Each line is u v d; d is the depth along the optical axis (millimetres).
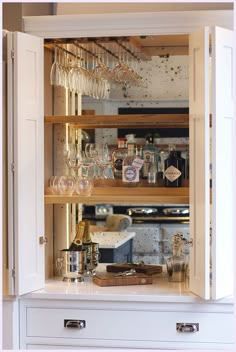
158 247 4520
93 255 4445
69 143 4543
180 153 4355
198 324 3854
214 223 3693
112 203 4535
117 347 3930
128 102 4438
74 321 3965
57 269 4562
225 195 3768
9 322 3961
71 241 4594
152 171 4359
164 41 4340
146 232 4523
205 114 3695
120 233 4551
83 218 4574
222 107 3730
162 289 4043
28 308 4008
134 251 4543
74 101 4539
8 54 3869
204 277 3721
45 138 4418
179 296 3846
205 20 3973
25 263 3934
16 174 3857
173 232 4492
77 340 3967
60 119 4215
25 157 3932
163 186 4355
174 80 4414
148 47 4422
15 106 3859
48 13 4645
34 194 4023
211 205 3719
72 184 4320
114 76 4328
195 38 3828
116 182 4414
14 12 4141
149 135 4391
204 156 3709
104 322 3939
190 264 3945
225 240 3777
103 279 4160
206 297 3715
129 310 3914
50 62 4512
